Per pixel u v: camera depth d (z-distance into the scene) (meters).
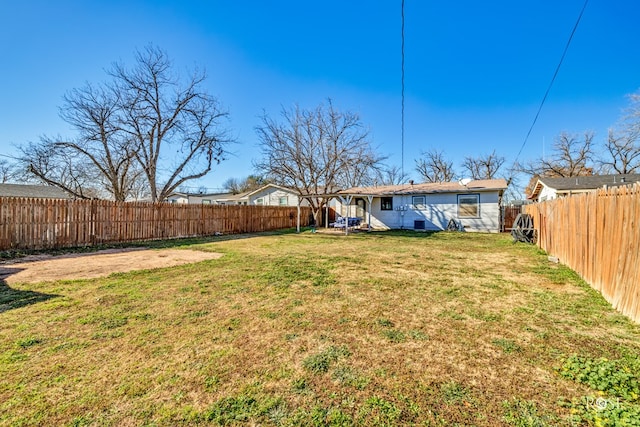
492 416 1.85
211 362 2.48
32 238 8.52
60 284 4.86
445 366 2.44
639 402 1.95
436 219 17.03
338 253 8.38
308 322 3.35
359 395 2.06
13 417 1.80
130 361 2.48
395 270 6.10
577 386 2.16
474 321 3.40
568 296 4.34
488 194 15.80
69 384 2.15
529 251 8.79
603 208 4.31
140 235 11.36
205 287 4.74
